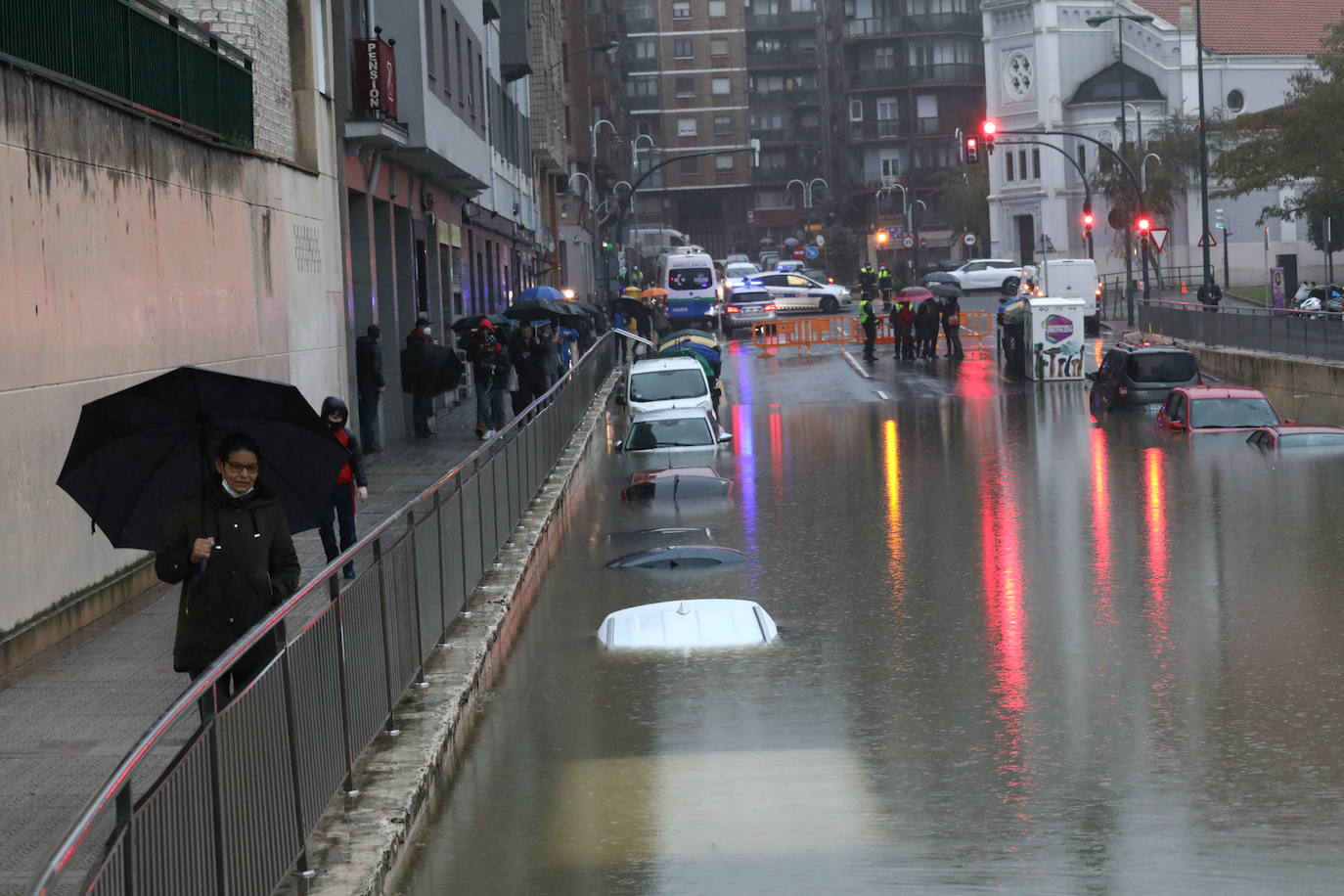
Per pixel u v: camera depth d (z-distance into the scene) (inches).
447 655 663.1
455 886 416.5
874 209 6904.5
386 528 532.7
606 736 565.0
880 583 861.8
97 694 576.7
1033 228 5310.0
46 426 680.4
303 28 1233.4
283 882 390.3
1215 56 5187.0
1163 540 971.3
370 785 474.6
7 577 627.8
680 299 4131.4
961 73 6786.4
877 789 491.2
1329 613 742.5
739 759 529.3
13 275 649.6
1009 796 480.4
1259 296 4426.7
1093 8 5231.3
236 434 446.6
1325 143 3688.5
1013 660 668.1
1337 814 454.3
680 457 1552.7
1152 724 561.0
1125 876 406.9
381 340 1656.0
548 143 3277.6
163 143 859.4
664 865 427.2
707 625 725.3
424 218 1860.2
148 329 821.9
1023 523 1060.5
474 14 2085.4
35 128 678.5
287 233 1144.2
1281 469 1293.1
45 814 434.0
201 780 321.4
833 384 2448.3
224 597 443.8
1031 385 2324.1
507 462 982.4
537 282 3380.9
